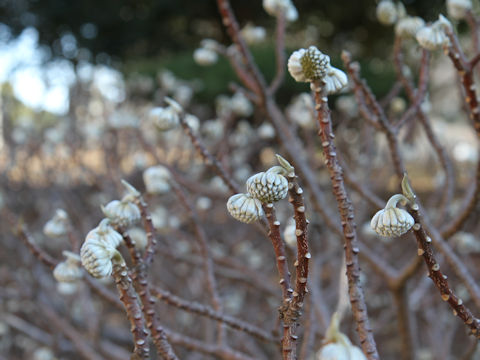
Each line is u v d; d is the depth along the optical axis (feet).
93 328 7.73
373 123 5.22
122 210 3.49
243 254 10.78
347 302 5.08
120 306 4.54
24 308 10.09
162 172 5.25
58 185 12.64
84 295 8.04
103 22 32.73
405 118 5.26
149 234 3.59
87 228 11.25
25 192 13.26
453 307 2.70
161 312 8.29
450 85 16.99
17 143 13.51
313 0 31.24
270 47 20.92
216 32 35.70
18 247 10.58
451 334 8.11
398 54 5.55
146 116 12.80
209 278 5.16
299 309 2.49
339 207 2.95
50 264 4.29
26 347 10.15
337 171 2.93
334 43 34.06
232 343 8.67
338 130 10.03
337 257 9.14
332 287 8.95
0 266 10.69
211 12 33.17
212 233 11.71
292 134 6.63
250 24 7.81
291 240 3.89
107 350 7.94
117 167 9.20
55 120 13.78
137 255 3.22
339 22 32.60
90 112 13.39
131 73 20.35
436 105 16.96
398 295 5.90
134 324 2.79
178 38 35.58
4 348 10.08
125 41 33.32
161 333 3.19
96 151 14.49
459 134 14.33
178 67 19.63
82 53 33.50
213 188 8.64
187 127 4.60
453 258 4.62
